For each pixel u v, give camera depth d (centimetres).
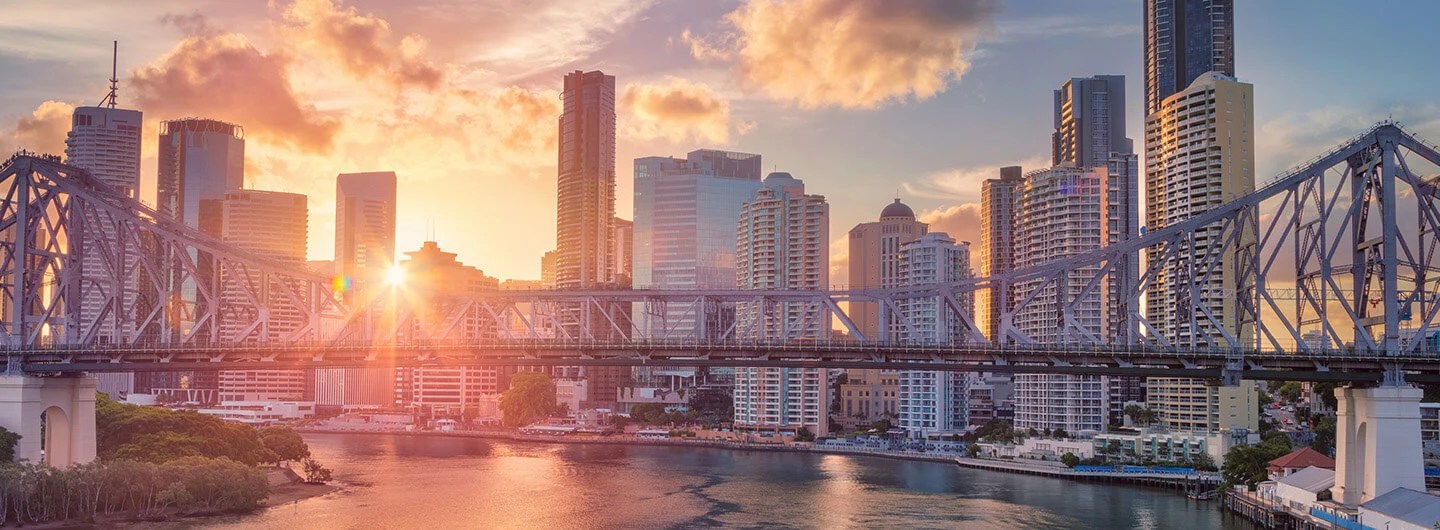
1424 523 17675
